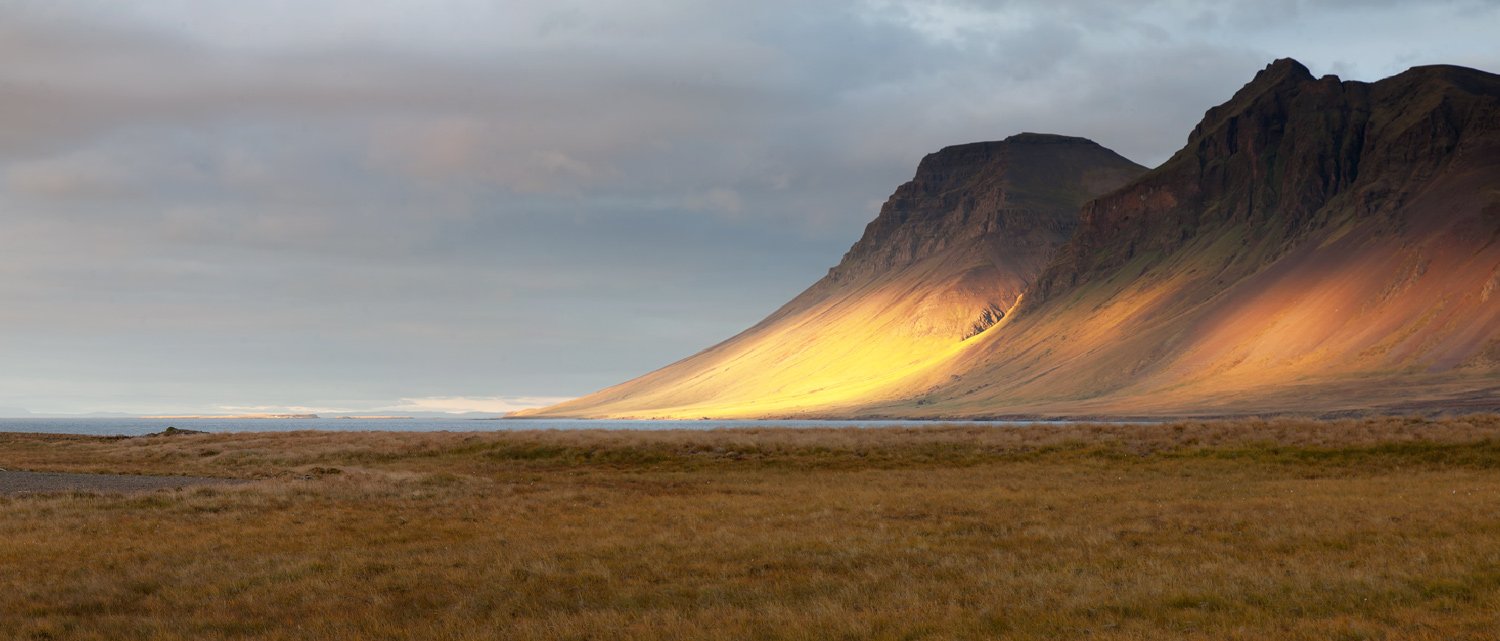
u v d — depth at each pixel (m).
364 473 44.31
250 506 32.00
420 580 20.92
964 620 16.89
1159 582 19.22
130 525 27.89
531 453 56.22
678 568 21.88
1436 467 39.56
